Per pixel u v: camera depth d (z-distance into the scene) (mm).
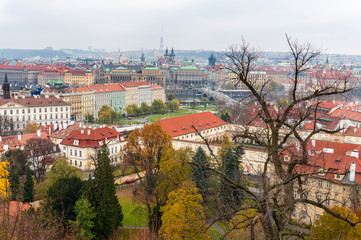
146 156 116750
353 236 62719
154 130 117875
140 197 109688
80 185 91875
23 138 158000
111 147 158875
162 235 72875
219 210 35344
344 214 64688
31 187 108938
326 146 115500
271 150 32969
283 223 30625
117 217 91500
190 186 77875
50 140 162875
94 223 86062
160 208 86938
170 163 97938
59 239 74875
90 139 153125
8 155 131500
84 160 151750
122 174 137250
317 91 34156
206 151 149250
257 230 41656
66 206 88188
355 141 147500
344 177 89438
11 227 47562
